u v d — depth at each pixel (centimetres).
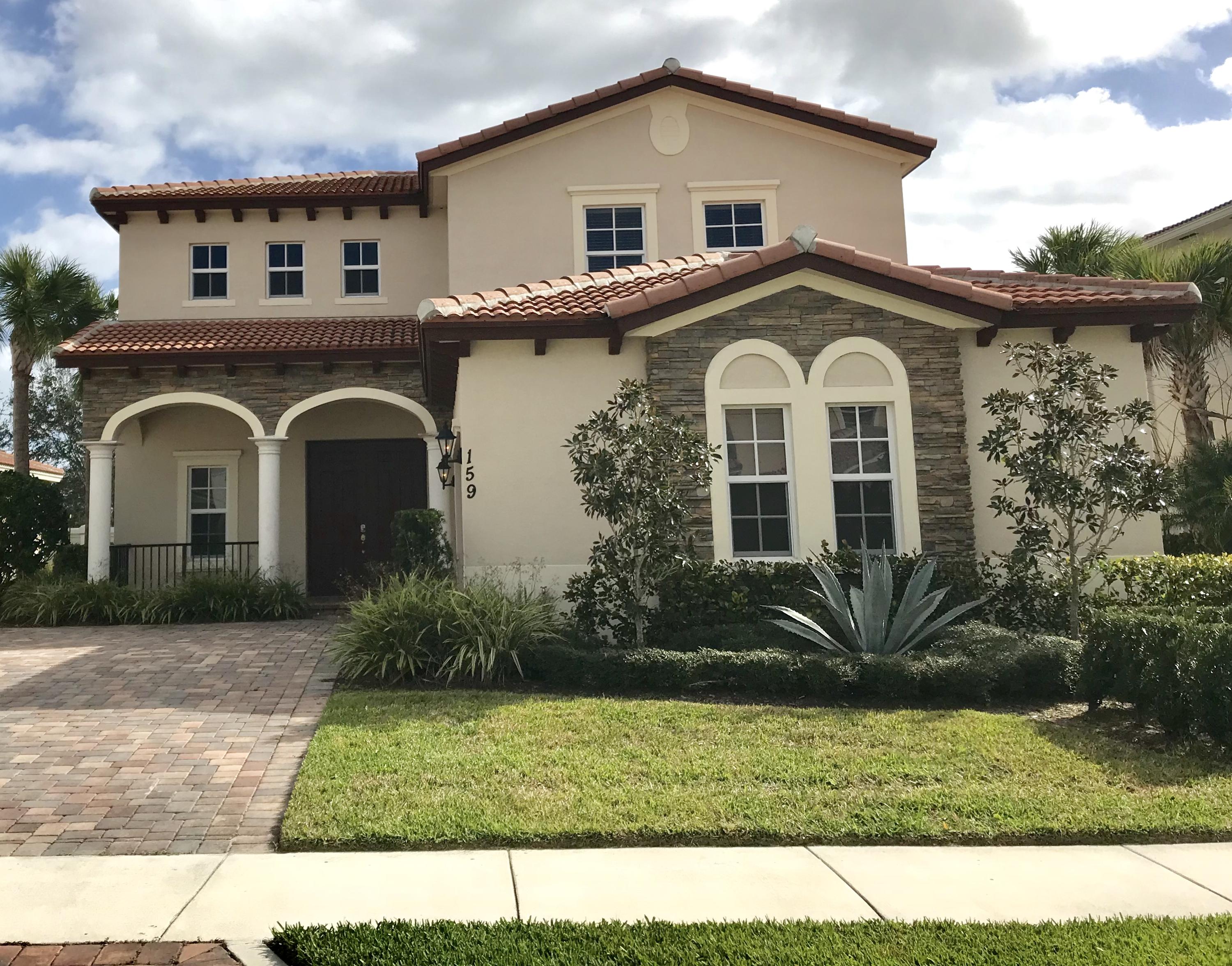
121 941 433
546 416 1201
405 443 1853
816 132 1752
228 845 560
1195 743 757
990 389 1240
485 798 620
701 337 1186
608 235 1736
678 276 1320
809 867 528
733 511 1184
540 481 1192
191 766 696
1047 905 474
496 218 1705
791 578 1124
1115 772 682
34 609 1420
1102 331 1276
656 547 1004
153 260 1841
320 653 1105
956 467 1191
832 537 1170
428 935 428
